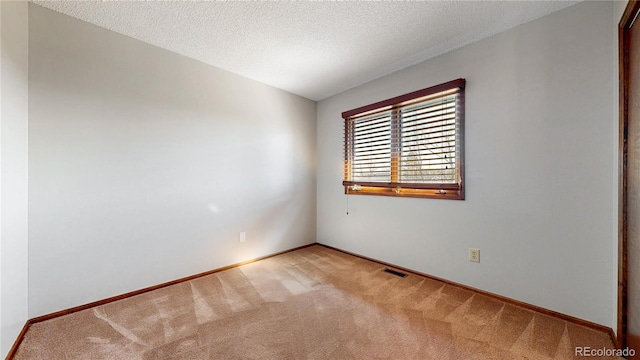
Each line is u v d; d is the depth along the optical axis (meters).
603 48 1.56
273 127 3.12
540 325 1.64
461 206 2.19
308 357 1.37
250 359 1.36
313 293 2.12
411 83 2.55
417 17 1.81
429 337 1.53
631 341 1.31
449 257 2.27
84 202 1.87
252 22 1.88
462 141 2.16
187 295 2.09
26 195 1.62
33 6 1.68
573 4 1.65
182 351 1.42
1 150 1.34
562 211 1.71
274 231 3.14
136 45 2.10
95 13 1.78
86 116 1.88
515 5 1.67
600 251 1.58
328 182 3.47
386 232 2.78
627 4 1.30
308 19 1.84
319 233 3.62
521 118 1.86
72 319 1.72
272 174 3.11
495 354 1.38
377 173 2.86
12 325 1.44
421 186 2.43
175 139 2.32
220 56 2.39
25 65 1.62
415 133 2.51
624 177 1.40
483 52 2.05
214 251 2.59
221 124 2.64
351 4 1.68
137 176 2.11
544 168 1.77
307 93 3.35
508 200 1.93
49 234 1.73
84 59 1.87
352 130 3.16
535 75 1.81
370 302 1.96
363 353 1.40
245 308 1.88
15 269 1.48
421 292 2.13
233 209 2.74
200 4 1.69
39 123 1.69
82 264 1.86
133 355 1.38
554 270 1.74
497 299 1.99
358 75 2.79
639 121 1.25
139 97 2.12
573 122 1.66
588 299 1.62
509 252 1.93
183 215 2.38
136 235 2.11
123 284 2.04
